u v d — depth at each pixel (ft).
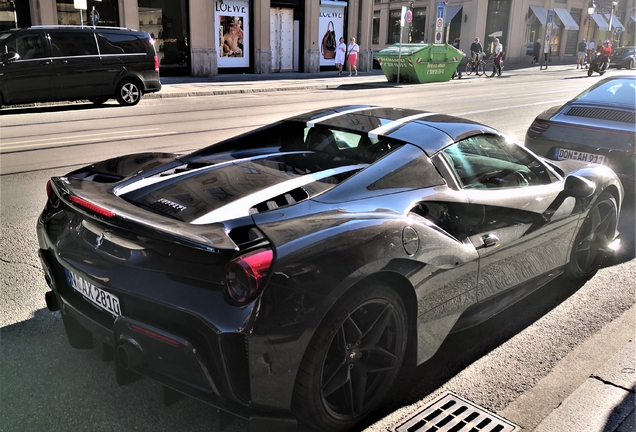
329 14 87.45
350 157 10.55
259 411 7.22
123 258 7.82
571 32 143.95
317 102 48.11
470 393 9.34
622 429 8.45
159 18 68.64
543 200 11.44
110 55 43.98
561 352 10.68
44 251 9.58
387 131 10.34
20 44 40.27
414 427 8.41
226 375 6.98
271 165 10.35
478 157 10.61
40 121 36.35
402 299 8.63
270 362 6.98
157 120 36.91
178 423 8.28
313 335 7.19
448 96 54.90
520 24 129.39
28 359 9.77
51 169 23.13
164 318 7.28
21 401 8.64
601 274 14.46
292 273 6.95
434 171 9.63
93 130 32.65
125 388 9.07
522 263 11.14
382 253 7.75
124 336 7.57
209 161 10.87
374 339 8.14
